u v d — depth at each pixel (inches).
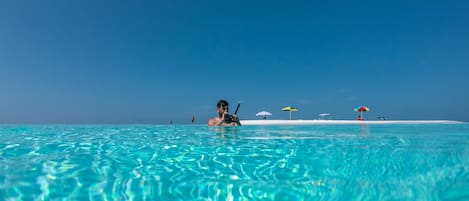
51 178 107.3
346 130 362.6
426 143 208.4
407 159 143.8
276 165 131.5
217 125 466.3
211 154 159.8
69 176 110.3
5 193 92.1
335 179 108.8
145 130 347.6
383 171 120.0
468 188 98.0
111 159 143.5
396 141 220.4
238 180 107.0
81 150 173.3
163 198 90.0
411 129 392.2
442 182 104.4
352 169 123.9
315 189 97.9
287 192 95.5
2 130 331.9
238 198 90.7
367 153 161.0
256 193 94.3
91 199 88.4
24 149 175.3
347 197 91.4
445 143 206.5
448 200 87.4
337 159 144.6
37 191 94.0
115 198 89.5
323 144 202.4
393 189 98.0
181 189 97.3
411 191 95.7
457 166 128.0
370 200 88.7
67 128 377.7
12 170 117.7
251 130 356.2
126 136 264.4
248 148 182.1
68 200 87.5
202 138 246.8
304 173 117.0
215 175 113.9
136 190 96.4
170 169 122.7
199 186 100.7
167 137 254.5
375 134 287.4
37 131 319.0
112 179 107.3
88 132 309.6
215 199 90.0
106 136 262.4
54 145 194.7
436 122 740.0
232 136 269.0
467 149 172.9
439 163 134.3
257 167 127.0
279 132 316.8
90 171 117.8
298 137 257.9
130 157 149.7
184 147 186.7
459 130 359.6
